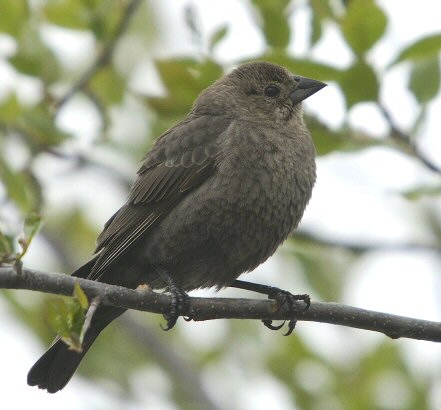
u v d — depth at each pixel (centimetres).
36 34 1370
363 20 1112
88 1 1319
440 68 1175
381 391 1423
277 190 1079
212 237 1071
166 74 1170
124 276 1102
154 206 1093
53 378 1016
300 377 1443
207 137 1110
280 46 1177
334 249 1429
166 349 1505
